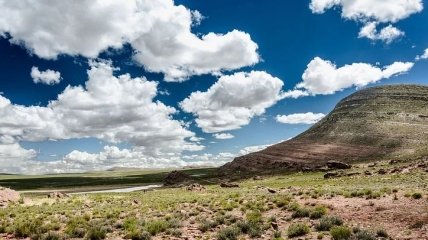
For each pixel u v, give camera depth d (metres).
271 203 34.38
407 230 19.69
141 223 26.50
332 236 19.05
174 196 60.19
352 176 92.81
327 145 199.62
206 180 158.88
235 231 21.42
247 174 167.88
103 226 25.50
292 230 20.80
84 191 154.25
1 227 26.77
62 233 24.53
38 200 57.84
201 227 23.97
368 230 19.44
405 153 155.25
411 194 31.41
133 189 150.62
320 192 40.56
